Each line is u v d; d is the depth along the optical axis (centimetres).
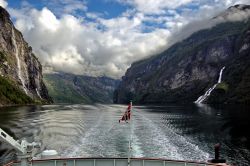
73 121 12600
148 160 2905
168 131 9675
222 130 9925
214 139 8100
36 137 8019
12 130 9219
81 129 9806
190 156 5928
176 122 12662
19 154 1970
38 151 5847
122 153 6006
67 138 7844
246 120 12775
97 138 7831
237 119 13338
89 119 13738
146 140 7669
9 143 1886
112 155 5809
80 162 2869
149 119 14125
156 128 10412
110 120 13238
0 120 12206
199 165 2838
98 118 14375
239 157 5934
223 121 12656
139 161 2912
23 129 9525
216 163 2903
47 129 9700
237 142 7638
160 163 2891
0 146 6262
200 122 12512
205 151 6450
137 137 8125
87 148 6450
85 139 7656
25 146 1980
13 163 2742
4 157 5384
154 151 6303
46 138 7850
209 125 11356
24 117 14000
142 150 6366
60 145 6781
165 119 14175
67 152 6025
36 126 10438
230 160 5675
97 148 6462
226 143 7488
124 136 8231
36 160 2773
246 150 6631
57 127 10288
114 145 6831
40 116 14962
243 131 9606
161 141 7575
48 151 2861
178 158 5722
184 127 10838
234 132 9419
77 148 6431
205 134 9050
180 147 6856
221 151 6512
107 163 2897
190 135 8819
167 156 5878
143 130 9756
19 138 7788
